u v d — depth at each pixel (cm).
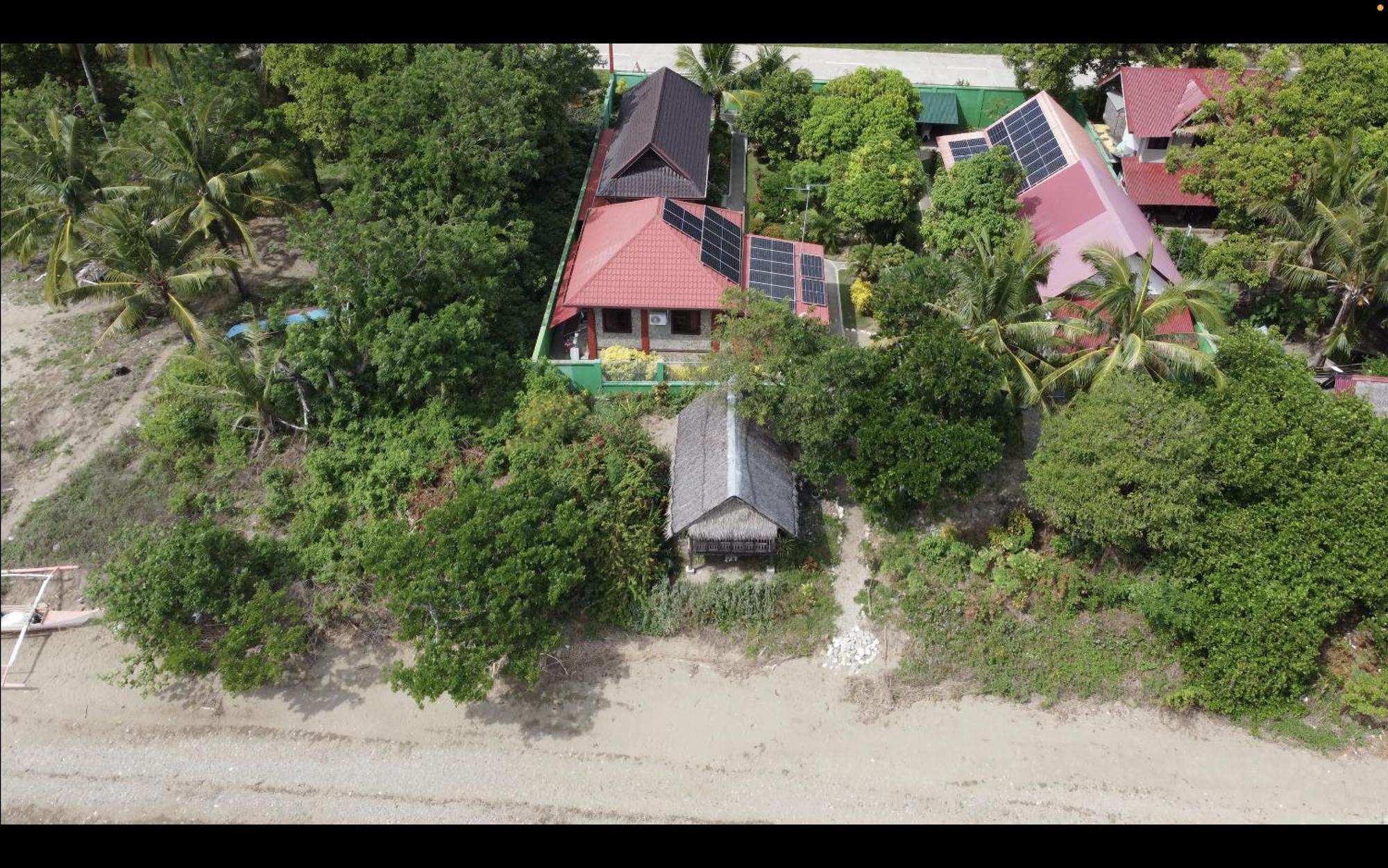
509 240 4241
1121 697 3028
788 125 5394
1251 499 3095
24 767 2916
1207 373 3244
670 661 3148
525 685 3077
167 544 3067
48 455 3897
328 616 3238
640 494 3366
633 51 6994
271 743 2959
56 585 3419
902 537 3450
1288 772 2845
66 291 3972
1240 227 4291
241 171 4400
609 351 4097
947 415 3256
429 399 3784
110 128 5266
